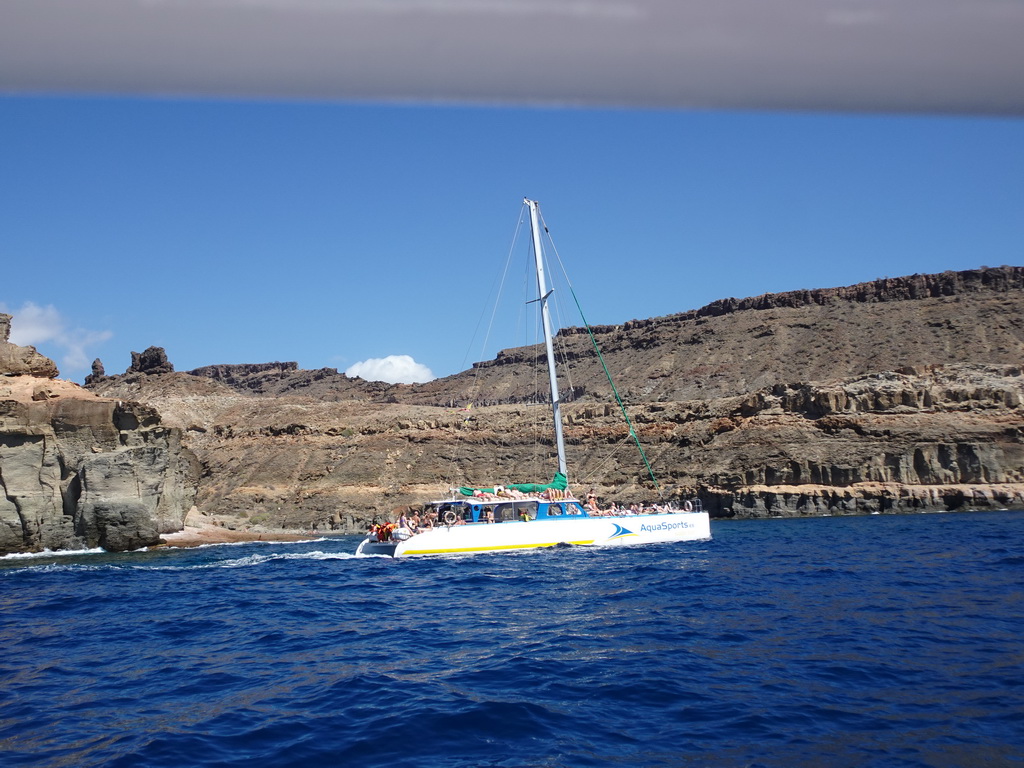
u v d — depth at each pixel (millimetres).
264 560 46125
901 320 195500
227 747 12992
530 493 43188
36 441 57125
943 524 63906
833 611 23000
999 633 19422
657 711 14352
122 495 58969
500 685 16219
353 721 14141
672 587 28516
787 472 98312
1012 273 194375
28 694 16719
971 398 100250
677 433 114000
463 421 128125
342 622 24047
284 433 132125
